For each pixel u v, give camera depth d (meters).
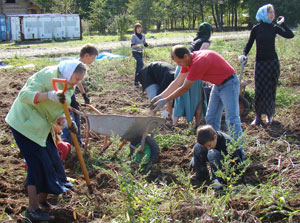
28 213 3.78
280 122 6.75
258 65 6.41
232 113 5.07
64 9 45.12
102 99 8.84
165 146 5.75
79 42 27.20
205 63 4.86
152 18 46.75
